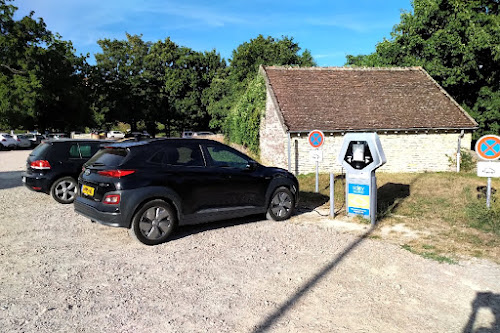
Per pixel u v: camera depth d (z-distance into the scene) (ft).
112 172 16.92
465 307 11.38
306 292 12.40
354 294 12.25
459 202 25.77
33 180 26.73
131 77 156.25
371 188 21.34
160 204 17.62
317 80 58.95
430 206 25.21
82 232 19.66
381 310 11.18
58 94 117.50
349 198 22.39
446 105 55.88
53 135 112.78
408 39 76.07
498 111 70.59
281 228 20.51
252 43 115.96
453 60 69.82
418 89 59.16
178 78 157.89
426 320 10.61
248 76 111.86
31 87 104.99
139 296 12.07
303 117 50.24
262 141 58.34
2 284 12.96
